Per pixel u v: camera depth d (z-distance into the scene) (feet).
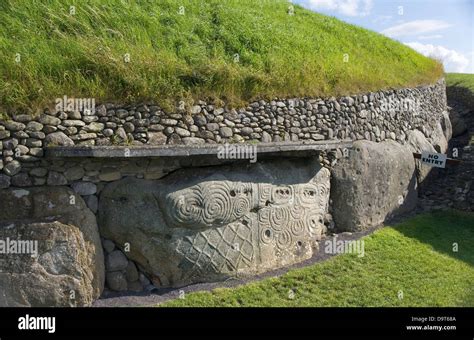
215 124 22.59
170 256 20.10
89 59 20.53
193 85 22.45
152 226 19.86
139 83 20.72
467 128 44.70
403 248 26.30
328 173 26.40
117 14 24.63
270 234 22.52
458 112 46.80
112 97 20.31
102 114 20.04
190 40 25.58
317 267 22.80
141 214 19.86
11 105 18.51
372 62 36.73
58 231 18.10
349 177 27.37
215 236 20.88
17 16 22.22
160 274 20.25
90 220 19.30
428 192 35.88
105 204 19.83
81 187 19.52
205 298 19.38
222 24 28.43
